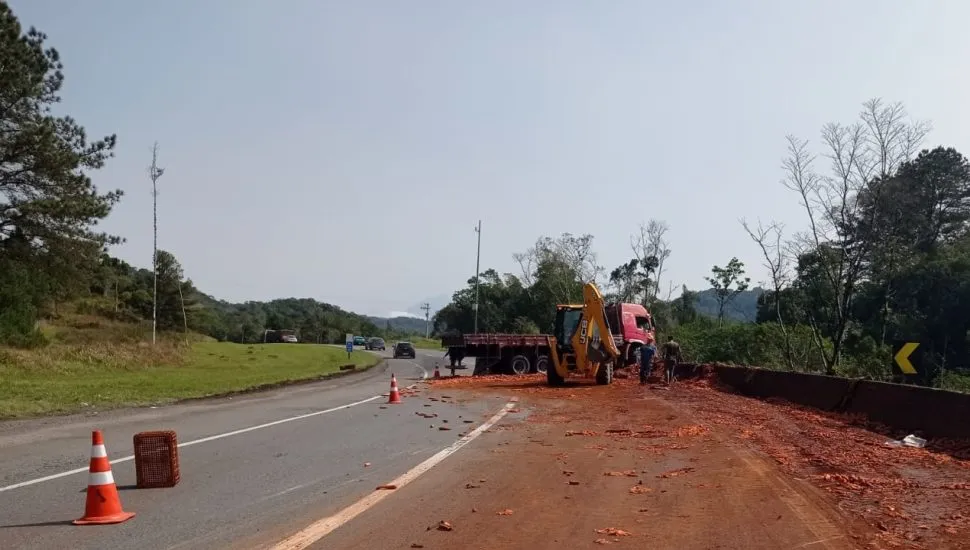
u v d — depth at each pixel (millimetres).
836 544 5957
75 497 8250
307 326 141625
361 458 10734
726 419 14641
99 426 14703
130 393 22469
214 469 9891
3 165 35594
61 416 16531
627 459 10359
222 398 22250
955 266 43719
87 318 50625
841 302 36844
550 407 18438
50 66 36594
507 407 18547
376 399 21531
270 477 9320
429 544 6176
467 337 35281
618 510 7293
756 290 65625
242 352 55812
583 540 6234
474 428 14234
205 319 94750
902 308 43969
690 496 7848
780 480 8477
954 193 56594
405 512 7309
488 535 6426
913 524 6523
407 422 15359
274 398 22203
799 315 43250
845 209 32188
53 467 10078
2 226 37219
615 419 15406
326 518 7113
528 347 36656
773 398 19062
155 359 38219
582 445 11789
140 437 8695
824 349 36000
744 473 8945
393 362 60594
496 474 9312
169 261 76938
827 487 8070
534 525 6746
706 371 25719
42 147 34844
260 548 6172
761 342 39469
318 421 15602
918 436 11703
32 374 28672
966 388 31047
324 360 54781
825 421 14227
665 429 13500
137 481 8711
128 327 49594
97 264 41406
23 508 7734
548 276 83750
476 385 27500
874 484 8180
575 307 27797
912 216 47219
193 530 6801
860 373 32594
